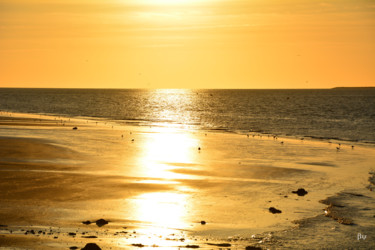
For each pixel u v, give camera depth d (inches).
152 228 914.1
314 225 960.3
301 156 1993.1
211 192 1242.6
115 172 1476.4
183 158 1843.0
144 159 1779.0
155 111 5600.4
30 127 2923.2
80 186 1258.6
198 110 5905.5
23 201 1087.6
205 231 906.1
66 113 4911.4
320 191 1293.1
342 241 863.7
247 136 2763.3
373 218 1021.8
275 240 862.5
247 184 1359.5
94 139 2361.0
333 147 2351.1
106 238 831.1
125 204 1087.6
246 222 974.4
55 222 932.0
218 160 1813.5
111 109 5885.8
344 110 5871.1
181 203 1115.3
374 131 3319.4
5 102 7509.8
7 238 805.2
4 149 1863.9
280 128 3481.8
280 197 1206.9
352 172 1601.9
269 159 1881.2
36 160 1648.6
